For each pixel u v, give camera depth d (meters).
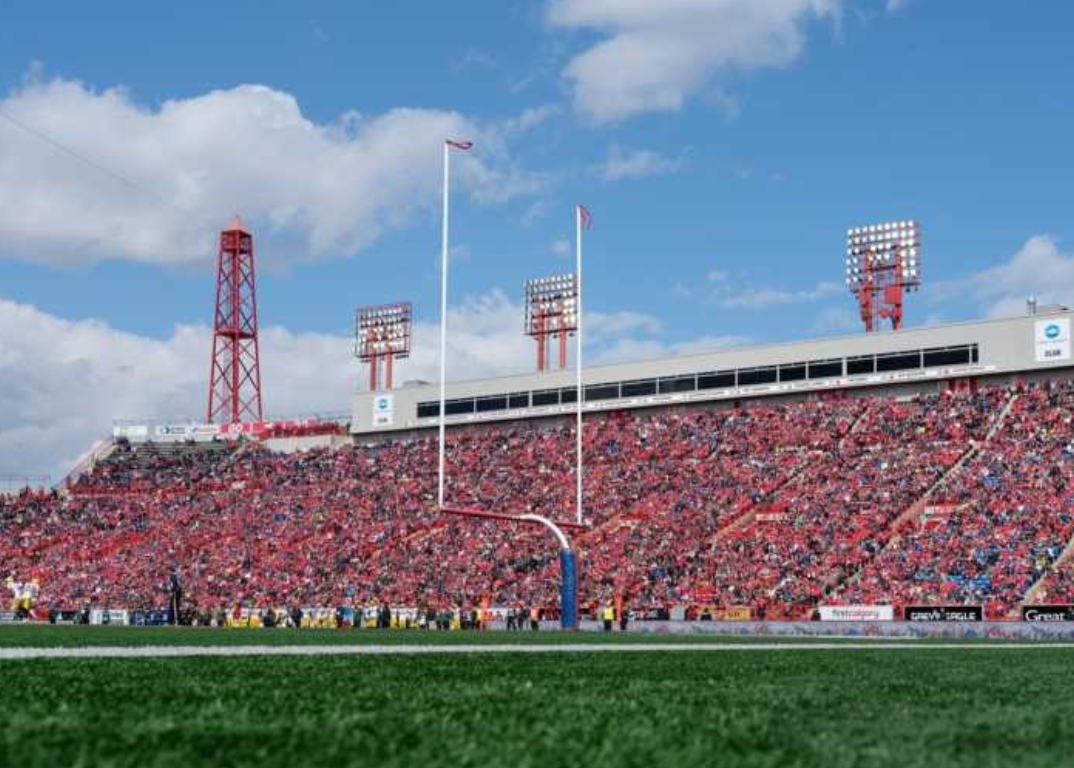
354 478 70.25
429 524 62.22
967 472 52.34
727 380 64.88
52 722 7.54
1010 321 57.34
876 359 60.69
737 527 53.91
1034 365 56.53
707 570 50.66
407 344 79.88
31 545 69.88
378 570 58.44
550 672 13.37
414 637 28.94
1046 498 48.78
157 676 11.74
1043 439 52.91
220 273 84.25
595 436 66.44
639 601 49.47
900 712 9.16
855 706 9.58
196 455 78.31
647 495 58.97
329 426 77.69
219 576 61.78
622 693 10.45
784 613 44.16
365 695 9.78
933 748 7.18
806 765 6.49
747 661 16.92
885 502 52.19
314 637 28.47
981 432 55.00
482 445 69.88
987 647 25.64
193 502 72.00
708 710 9.02
